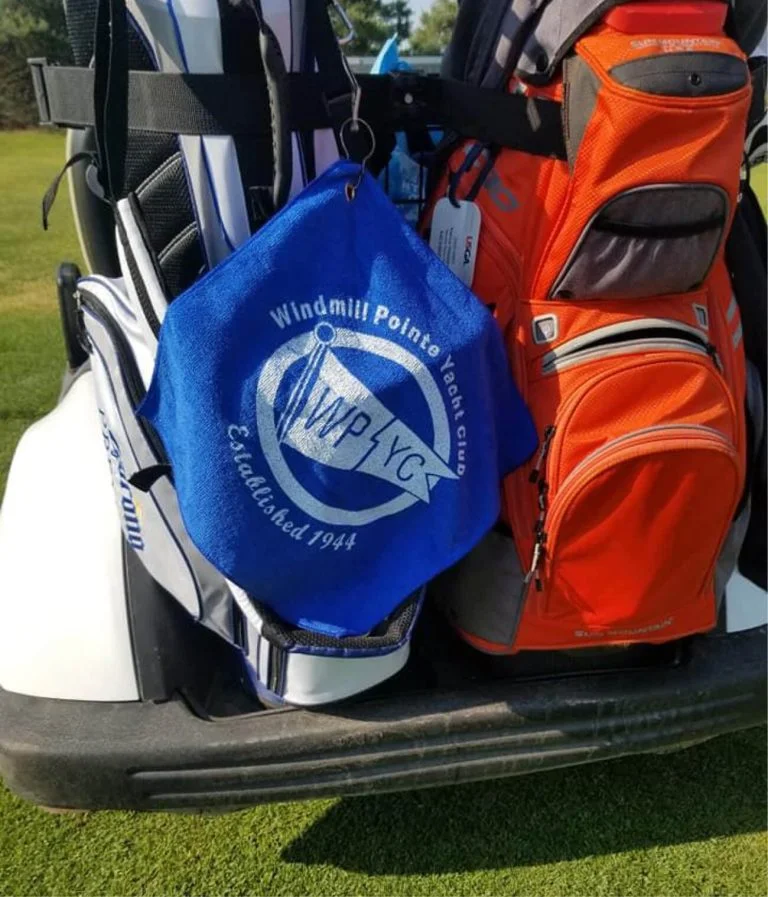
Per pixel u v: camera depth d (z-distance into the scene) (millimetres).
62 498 1179
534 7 930
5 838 1248
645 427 932
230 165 905
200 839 1261
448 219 1029
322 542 930
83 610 1082
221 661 1194
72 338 1648
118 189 868
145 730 1047
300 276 844
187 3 838
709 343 1002
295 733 1050
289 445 873
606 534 970
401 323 873
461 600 1119
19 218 5664
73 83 977
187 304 815
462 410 913
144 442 982
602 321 963
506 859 1249
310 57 918
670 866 1247
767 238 1178
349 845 1261
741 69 891
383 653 971
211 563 910
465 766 1102
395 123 1031
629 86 838
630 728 1141
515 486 1017
